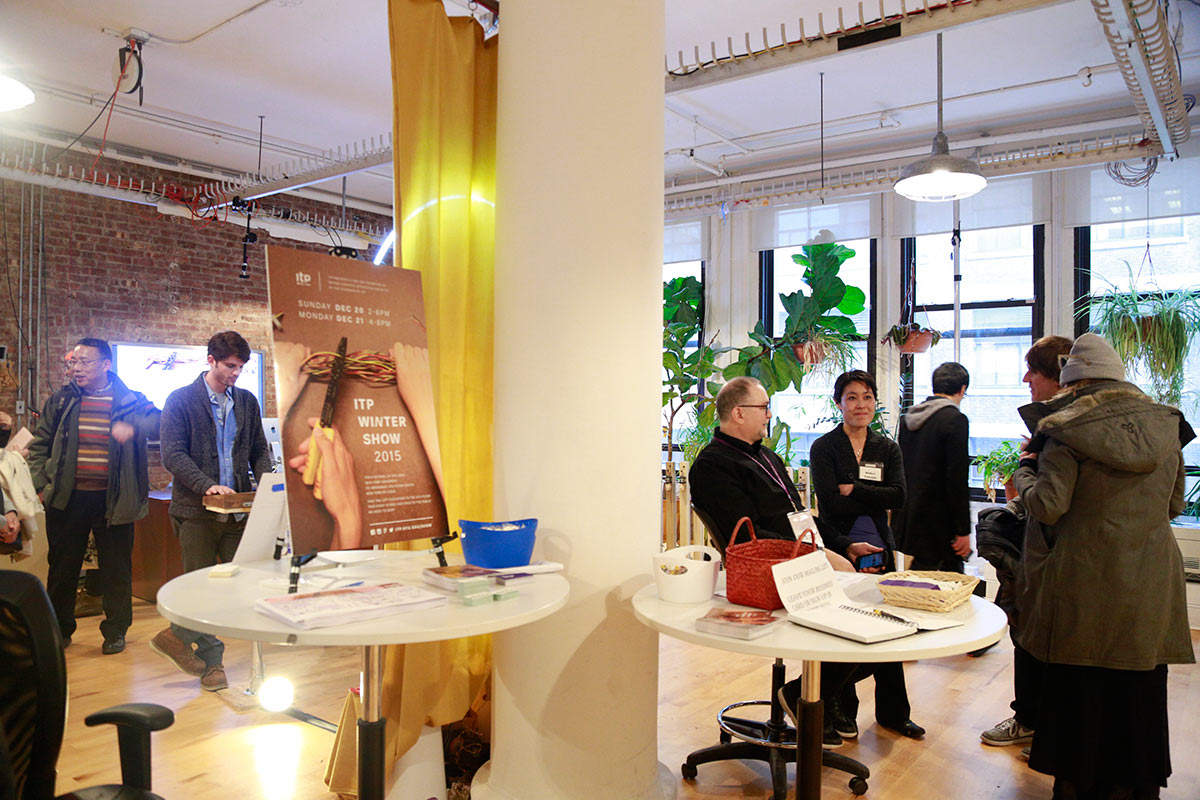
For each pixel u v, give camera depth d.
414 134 2.56
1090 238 6.41
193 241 7.64
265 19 4.79
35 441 4.12
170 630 3.73
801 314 7.32
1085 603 2.33
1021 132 6.43
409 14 2.57
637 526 2.37
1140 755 2.34
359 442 1.85
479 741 2.77
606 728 2.31
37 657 1.50
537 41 2.35
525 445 2.36
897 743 3.08
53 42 5.07
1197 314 5.38
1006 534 3.12
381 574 1.97
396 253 2.59
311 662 4.01
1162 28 3.46
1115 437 2.29
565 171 2.32
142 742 1.56
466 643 2.68
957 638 1.66
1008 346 6.78
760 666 4.05
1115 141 5.16
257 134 6.77
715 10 4.59
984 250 6.88
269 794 2.58
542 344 2.34
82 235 6.93
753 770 2.83
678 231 8.34
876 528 3.12
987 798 2.63
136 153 7.12
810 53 3.52
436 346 2.58
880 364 7.30
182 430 3.59
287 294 1.80
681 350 6.59
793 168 7.40
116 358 7.09
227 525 3.62
